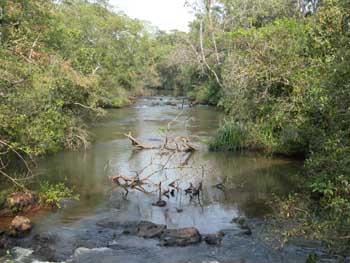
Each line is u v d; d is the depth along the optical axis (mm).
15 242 9898
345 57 7082
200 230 10625
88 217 11547
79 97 20672
